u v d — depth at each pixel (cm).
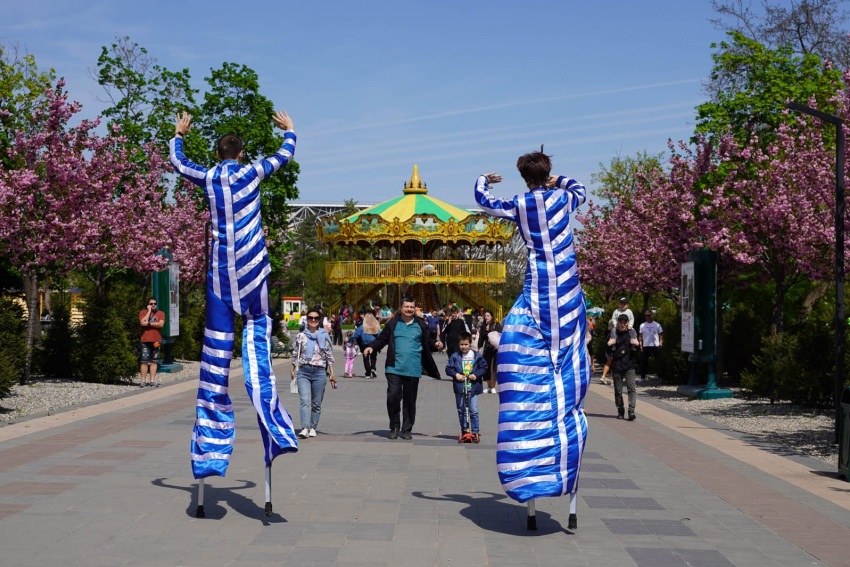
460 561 572
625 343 1488
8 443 1077
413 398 1208
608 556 589
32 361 2064
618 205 3156
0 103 3000
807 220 1794
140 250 2253
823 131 2053
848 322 1847
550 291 647
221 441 680
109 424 1277
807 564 577
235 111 3644
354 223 5675
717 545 623
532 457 635
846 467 914
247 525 664
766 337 1950
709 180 2245
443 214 5806
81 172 1869
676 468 971
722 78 2708
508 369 643
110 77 3209
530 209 652
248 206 678
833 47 2911
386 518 697
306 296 9056
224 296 677
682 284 1956
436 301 5572
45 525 654
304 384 1209
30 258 1947
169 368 2405
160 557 570
